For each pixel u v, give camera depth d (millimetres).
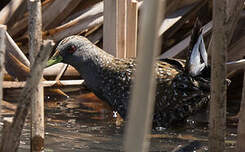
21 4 11445
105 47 10797
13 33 11570
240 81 10914
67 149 7273
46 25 11656
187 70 8602
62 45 9570
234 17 7453
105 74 9219
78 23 11516
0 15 11250
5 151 4648
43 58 4426
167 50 11719
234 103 10562
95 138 8008
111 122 9250
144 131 3027
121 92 8992
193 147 7488
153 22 2877
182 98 8570
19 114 4582
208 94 8547
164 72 8812
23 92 4547
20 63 10586
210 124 5320
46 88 10945
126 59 9320
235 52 10992
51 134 8188
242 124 5262
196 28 8594
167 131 8625
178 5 12141
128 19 10805
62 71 11391
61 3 11477
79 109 10180
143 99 2986
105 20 10758
